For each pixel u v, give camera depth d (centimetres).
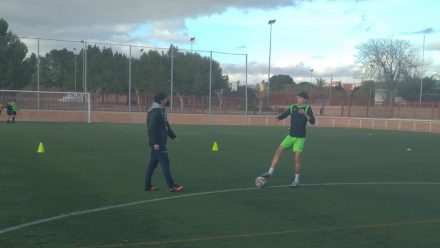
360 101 5231
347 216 715
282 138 2370
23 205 741
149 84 4459
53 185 923
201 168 1222
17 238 565
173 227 632
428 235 616
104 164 1248
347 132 3222
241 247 550
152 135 863
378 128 3975
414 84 6544
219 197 845
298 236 600
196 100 4297
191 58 4612
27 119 3547
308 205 790
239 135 2567
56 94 3688
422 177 1141
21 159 1302
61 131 2491
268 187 960
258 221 673
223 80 4628
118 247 539
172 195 853
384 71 6425
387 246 565
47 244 544
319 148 1908
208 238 583
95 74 4200
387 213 741
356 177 1123
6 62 4275
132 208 740
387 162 1453
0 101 3519
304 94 962
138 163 1281
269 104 4797
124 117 3847
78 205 751
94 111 3841
